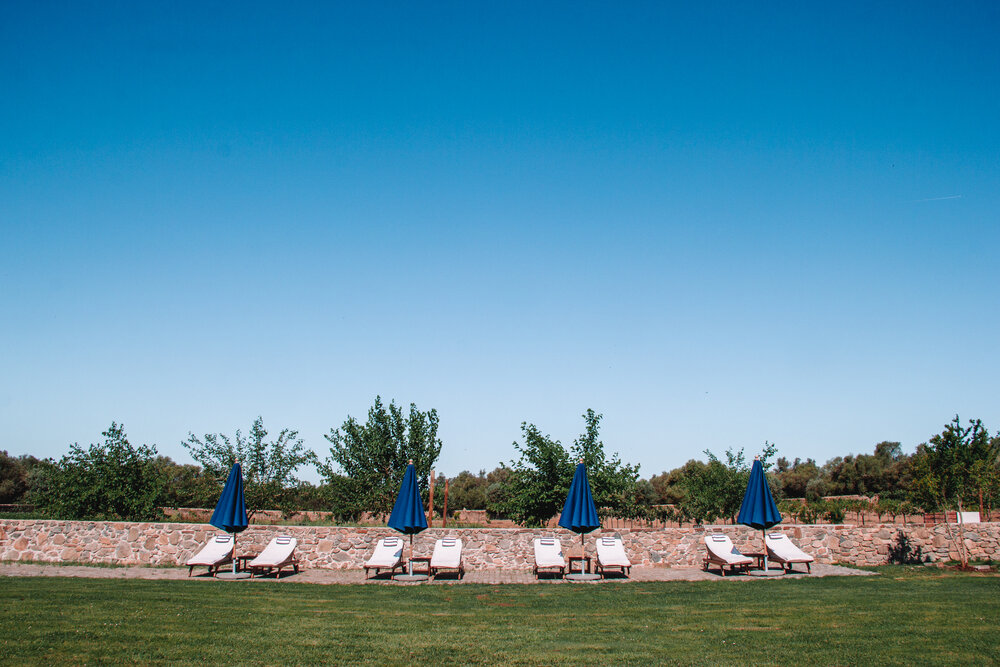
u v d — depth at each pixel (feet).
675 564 66.03
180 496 81.10
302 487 84.89
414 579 56.90
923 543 66.64
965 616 37.35
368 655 29.89
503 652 30.68
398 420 87.66
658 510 107.65
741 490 88.43
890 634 33.17
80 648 29.60
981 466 61.36
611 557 60.49
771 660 28.91
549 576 60.08
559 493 77.82
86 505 75.92
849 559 66.54
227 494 59.82
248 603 42.93
